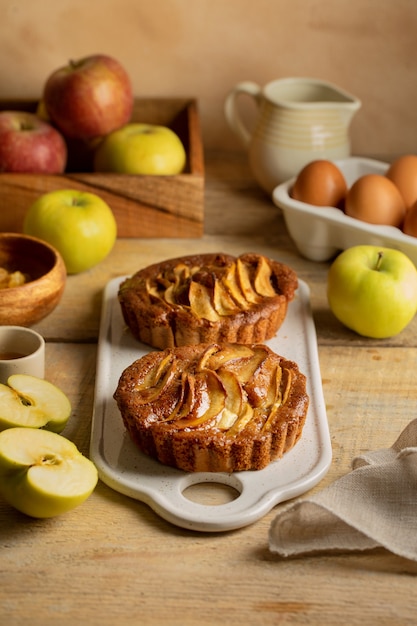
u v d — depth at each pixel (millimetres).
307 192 1184
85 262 1178
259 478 956
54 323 1123
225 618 876
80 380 1057
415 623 876
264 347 1019
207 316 1068
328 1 1352
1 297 1069
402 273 1092
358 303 1087
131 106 1299
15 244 1133
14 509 942
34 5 1354
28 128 1246
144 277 1112
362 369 1078
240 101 1409
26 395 980
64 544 919
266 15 1361
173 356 1005
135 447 981
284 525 911
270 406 973
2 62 1387
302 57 1386
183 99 1382
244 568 906
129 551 916
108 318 1121
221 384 973
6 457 911
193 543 922
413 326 1135
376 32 1366
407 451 926
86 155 1306
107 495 957
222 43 1378
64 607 880
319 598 889
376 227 1152
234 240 1254
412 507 922
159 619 875
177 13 1360
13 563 905
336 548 910
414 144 1433
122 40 1377
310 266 1214
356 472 933
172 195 1230
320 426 1001
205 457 950
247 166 1410
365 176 1165
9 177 1214
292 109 1273
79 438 999
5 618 873
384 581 900
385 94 1403
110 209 1216
